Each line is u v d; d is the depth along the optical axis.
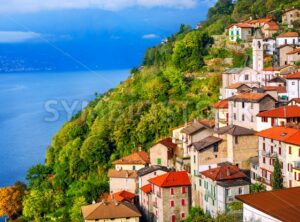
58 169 167.50
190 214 114.81
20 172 188.88
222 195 104.69
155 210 120.88
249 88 153.25
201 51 196.25
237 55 192.75
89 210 121.38
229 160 117.50
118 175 138.25
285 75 154.88
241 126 127.19
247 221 72.25
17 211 154.88
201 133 129.75
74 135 180.62
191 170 120.50
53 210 146.75
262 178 108.44
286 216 65.12
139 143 159.62
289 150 101.38
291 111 117.38
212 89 174.75
